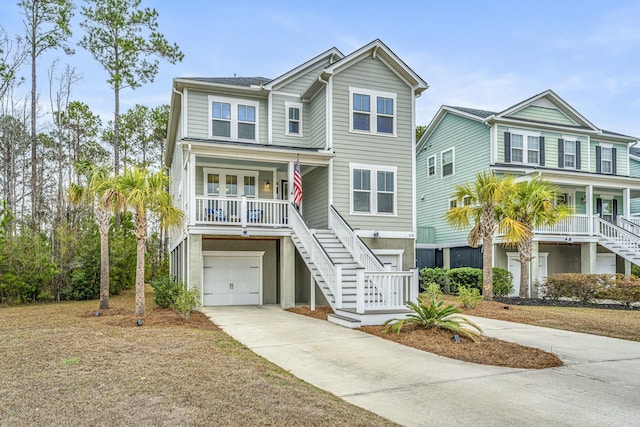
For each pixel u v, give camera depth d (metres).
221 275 16.27
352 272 13.51
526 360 7.42
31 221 22.03
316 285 15.48
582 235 20.56
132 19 25.48
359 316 10.65
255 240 16.70
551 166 23.52
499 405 5.20
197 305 12.57
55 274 17.06
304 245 14.00
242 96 18.03
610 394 5.65
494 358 7.56
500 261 20.38
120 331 9.47
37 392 5.21
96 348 7.63
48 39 24.23
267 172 18.02
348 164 16.62
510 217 16.58
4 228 17.27
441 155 26.12
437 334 9.20
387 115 17.41
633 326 11.12
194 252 13.88
